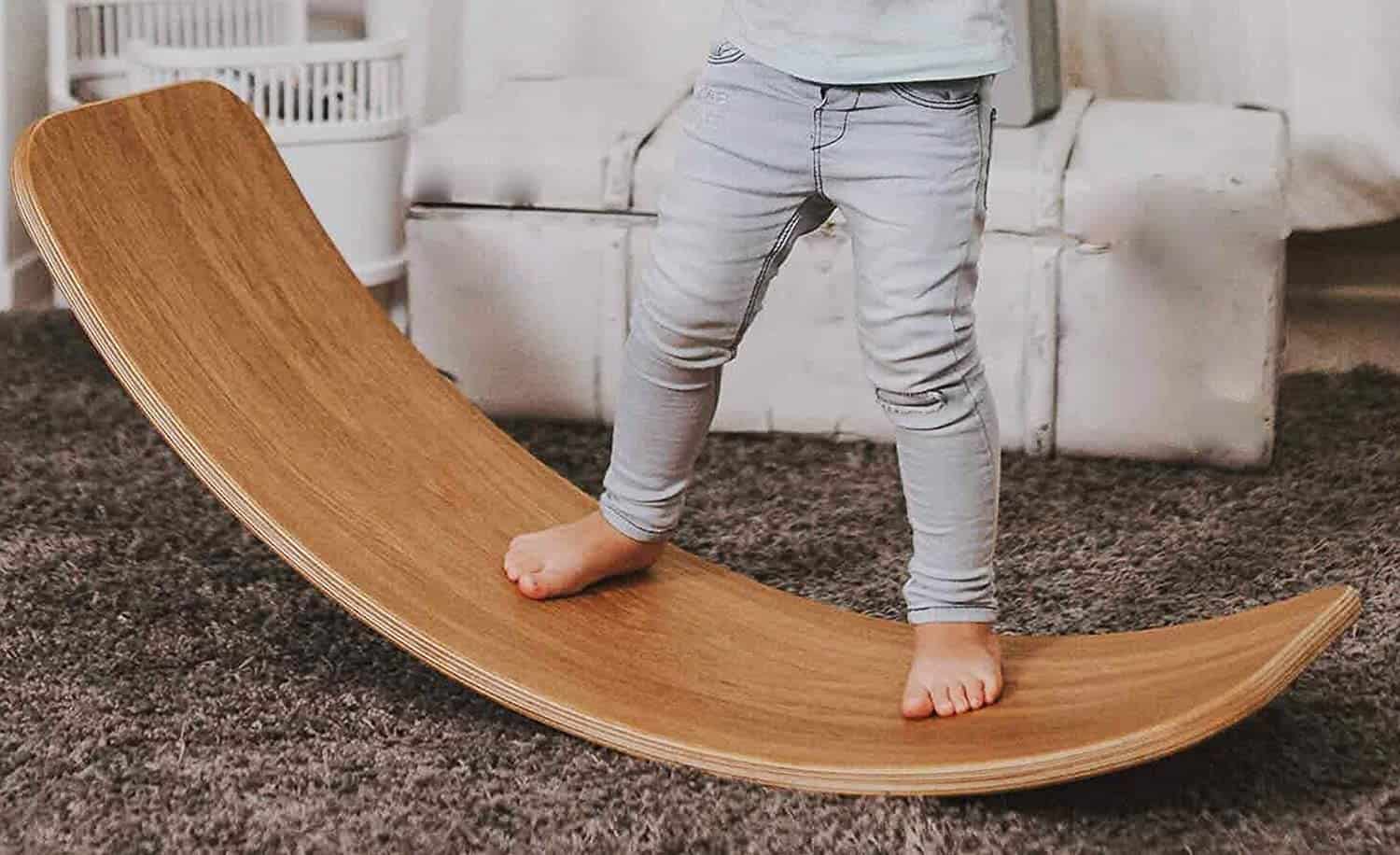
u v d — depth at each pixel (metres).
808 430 1.74
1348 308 2.08
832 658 1.23
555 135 1.74
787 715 1.15
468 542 1.29
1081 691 1.14
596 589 1.30
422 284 1.76
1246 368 1.63
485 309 1.76
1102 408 1.67
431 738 1.17
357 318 1.45
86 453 1.67
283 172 1.48
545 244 1.73
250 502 1.18
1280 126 1.74
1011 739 1.07
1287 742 1.17
